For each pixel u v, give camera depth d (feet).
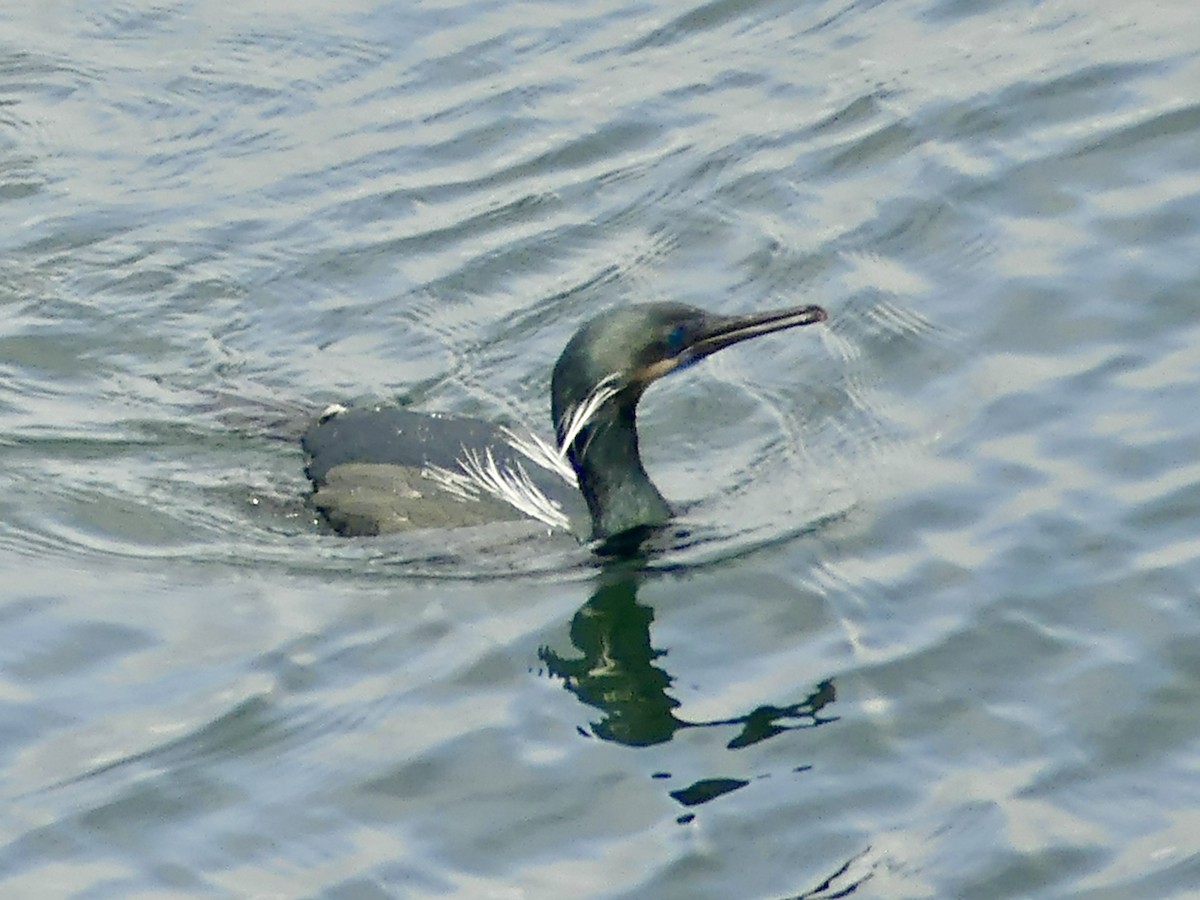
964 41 61.26
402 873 37.01
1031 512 45.44
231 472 48.91
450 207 57.52
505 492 47.09
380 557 45.65
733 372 51.67
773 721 40.37
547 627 43.42
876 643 42.29
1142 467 46.29
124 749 40.32
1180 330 50.21
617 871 36.91
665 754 39.68
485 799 38.75
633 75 61.57
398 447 48.14
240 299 55.06
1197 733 39.22
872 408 49.67
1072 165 56.03
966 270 53.26
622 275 54.75
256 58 63.46
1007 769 38.73
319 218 57.47
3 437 50.29
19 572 45.65
